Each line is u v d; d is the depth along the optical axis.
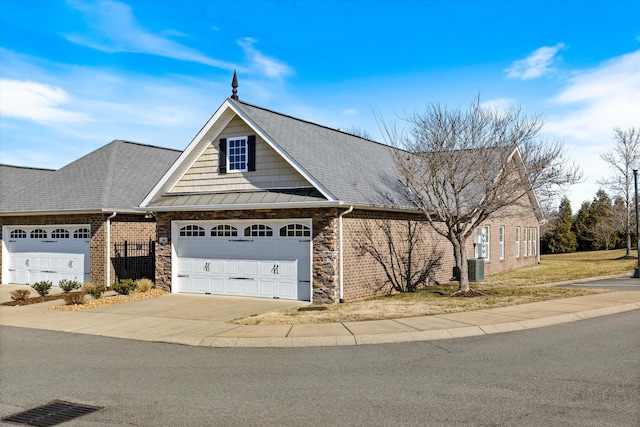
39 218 22.98
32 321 13.96
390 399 7.09
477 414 6.45
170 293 18.81
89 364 9.48
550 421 6.17
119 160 24.89
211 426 6.32
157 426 6.39
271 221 17.22
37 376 8.73
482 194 19.70
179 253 18.98
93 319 14.02
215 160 18.59
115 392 7.79
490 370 8.39
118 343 11.23
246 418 6.55
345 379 8.09
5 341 11.61
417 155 17.95
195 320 13.47
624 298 16.05
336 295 15.96
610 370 8.26
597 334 11.12
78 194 22.53
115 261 21.53
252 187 17.81
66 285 18.86
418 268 20.73
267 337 10.97
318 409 6.79
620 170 38.81
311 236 16.38
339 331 11.33
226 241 18.17
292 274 16.92
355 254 16.94
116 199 21.81
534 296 16.69
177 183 19.31
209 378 8.39
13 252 23.81
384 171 20.94
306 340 10.74
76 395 7.68
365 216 17.55
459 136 17.41
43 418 6.76
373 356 9.52
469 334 11.31
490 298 16.30
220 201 17.70
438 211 17.23
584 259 39.81
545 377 7.93
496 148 17.30
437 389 7.46
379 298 17.30
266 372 8.64
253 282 17.61
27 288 22.11
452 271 23.34
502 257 29.00
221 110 17.95
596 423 6.09
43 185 24.50
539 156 17.42
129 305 16.23
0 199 25.59
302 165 16.31
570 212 51.88
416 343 10.55
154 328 12.62
